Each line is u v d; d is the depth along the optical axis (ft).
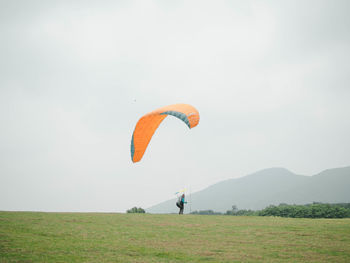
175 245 45.91
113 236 50.57
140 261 37.29
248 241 49.14
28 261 35.63
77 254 39.19
